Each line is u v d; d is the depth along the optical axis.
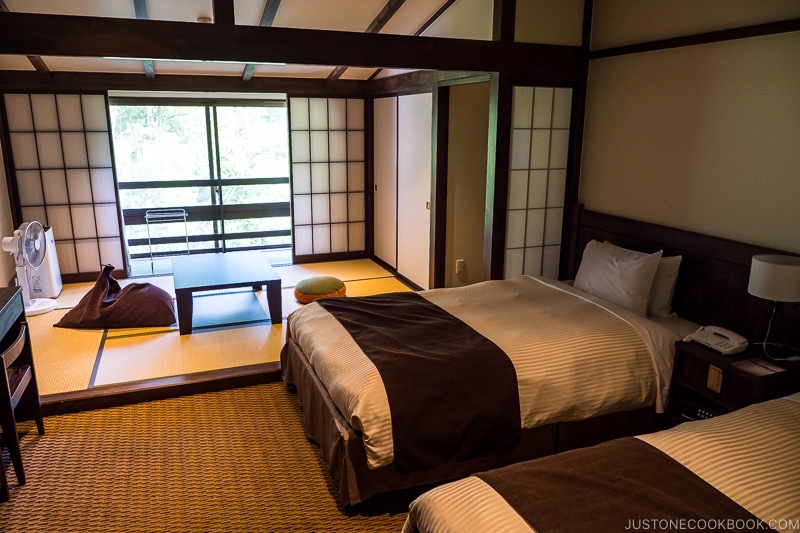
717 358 2.64
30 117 5.24
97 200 5.61
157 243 7.04
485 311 3.22
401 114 5.64
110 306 4.40
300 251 6.57
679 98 3.44
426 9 4.46
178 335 4.27
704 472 1.78
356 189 6.65
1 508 2.41
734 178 3.14
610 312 3.17
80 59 4.86
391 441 2.34
